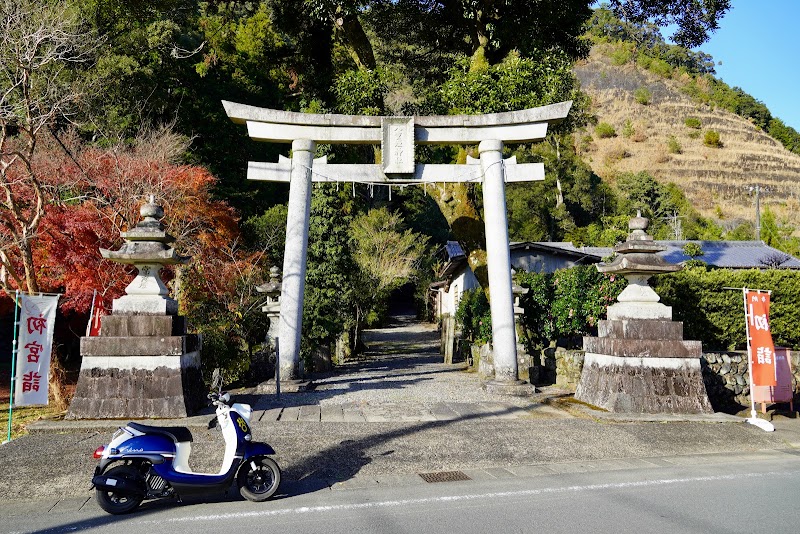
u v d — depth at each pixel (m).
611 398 8.41
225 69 26.05
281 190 26.94
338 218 17.42
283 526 4.26
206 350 11.32
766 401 8.65
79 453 6.12
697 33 16.20
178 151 16.94
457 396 9.95
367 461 6.12
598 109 84.94
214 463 5.85
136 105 19.53
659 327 8.55
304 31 18.70
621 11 16.61
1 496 5.06
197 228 14.83
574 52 17.02
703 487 5.32
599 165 71.44
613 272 8.98
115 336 7.56
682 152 73.50
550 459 6.43
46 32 10.95
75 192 13.66
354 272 20.03
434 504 4.80
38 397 7.33
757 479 5.62
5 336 19.20
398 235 29.06
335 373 14.95
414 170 10.62
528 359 12.27
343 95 14.29
